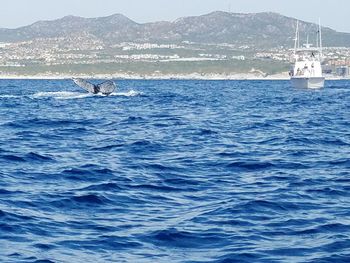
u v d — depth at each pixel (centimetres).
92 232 2353
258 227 2422
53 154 4328
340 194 3022
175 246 2203
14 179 3338
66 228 2403
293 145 4947
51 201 2822
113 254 2117
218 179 3431
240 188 3175
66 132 5894
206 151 4562
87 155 4312
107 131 5994
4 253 2097
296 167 3850
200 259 2069
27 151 4447
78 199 2864
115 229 2392
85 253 2125
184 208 2731
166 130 6081
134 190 3102
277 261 2045
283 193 3023
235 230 2381
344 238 2259
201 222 2492
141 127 6412
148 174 3559
